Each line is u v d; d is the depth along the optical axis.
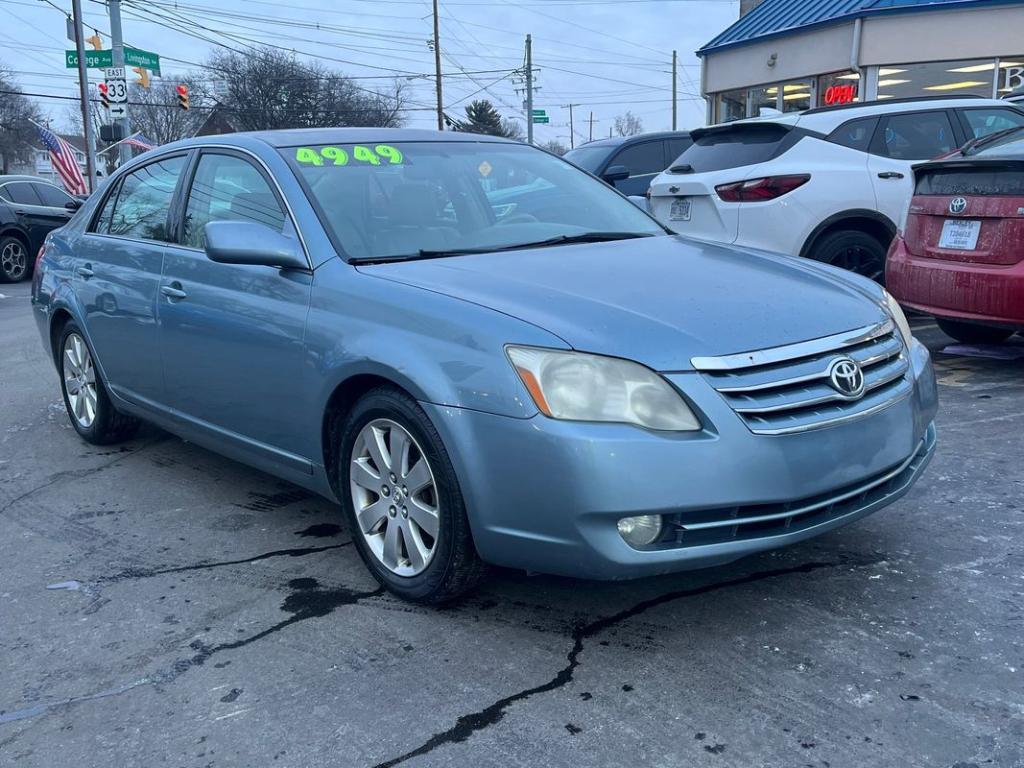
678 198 7.62
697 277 3.35
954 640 2.91
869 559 3.50
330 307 3.40
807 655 2.87
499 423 2.82
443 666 2.89
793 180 7.02
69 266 5.30
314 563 3.70
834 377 2.93
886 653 2.86
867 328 3.19
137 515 4.31
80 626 3.25
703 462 2.70
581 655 2.93
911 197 6.17
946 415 5.21
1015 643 2.88
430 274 3.34
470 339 2.94
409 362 3.04
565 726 2.56
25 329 10.33
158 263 4.42
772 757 2.39
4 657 3.07
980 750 2.39
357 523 3.43
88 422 5.35
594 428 2.71
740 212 7.12
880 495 3.13
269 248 3.52
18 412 6.32
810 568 3.45
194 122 58.62
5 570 3.75
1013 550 3.52
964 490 4.12
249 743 2.55
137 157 5.12
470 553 3.05
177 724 2.65
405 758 2.46
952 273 5.68
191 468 4.98
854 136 7.30
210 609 3.34
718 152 7.70
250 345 3.72
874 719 2.53
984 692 2.64
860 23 16.06
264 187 3.92
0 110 68.31
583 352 2.77
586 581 3.44
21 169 72.81
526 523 2.82
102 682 2.89
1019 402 5.39
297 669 2.91
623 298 3.07
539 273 3.35
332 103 55.59
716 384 2.77
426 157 4.22
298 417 3.55
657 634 3.03
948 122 7.55
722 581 3.38
